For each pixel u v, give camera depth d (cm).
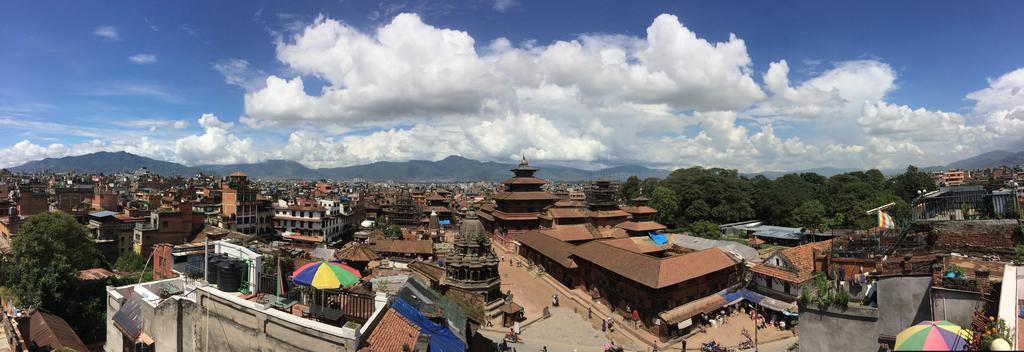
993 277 2783
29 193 10388
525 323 5728
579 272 7419
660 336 5397
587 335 5422
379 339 2502
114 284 6144
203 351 2994
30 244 7025
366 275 7025
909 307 2544
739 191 14625
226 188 12888
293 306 3072
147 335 3375
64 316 5400
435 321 3316
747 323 5941
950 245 5228
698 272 6166
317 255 8894
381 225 14800
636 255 6406
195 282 3497
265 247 8738
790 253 6512
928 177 15538
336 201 14862
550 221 10944
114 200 12038
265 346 2630
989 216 5881
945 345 1723
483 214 13650
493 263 6128
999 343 1440
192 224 10094
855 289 3027
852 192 14125
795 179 16875
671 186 15438
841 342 2717
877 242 5919
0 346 4412
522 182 11756
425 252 9319
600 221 11431
